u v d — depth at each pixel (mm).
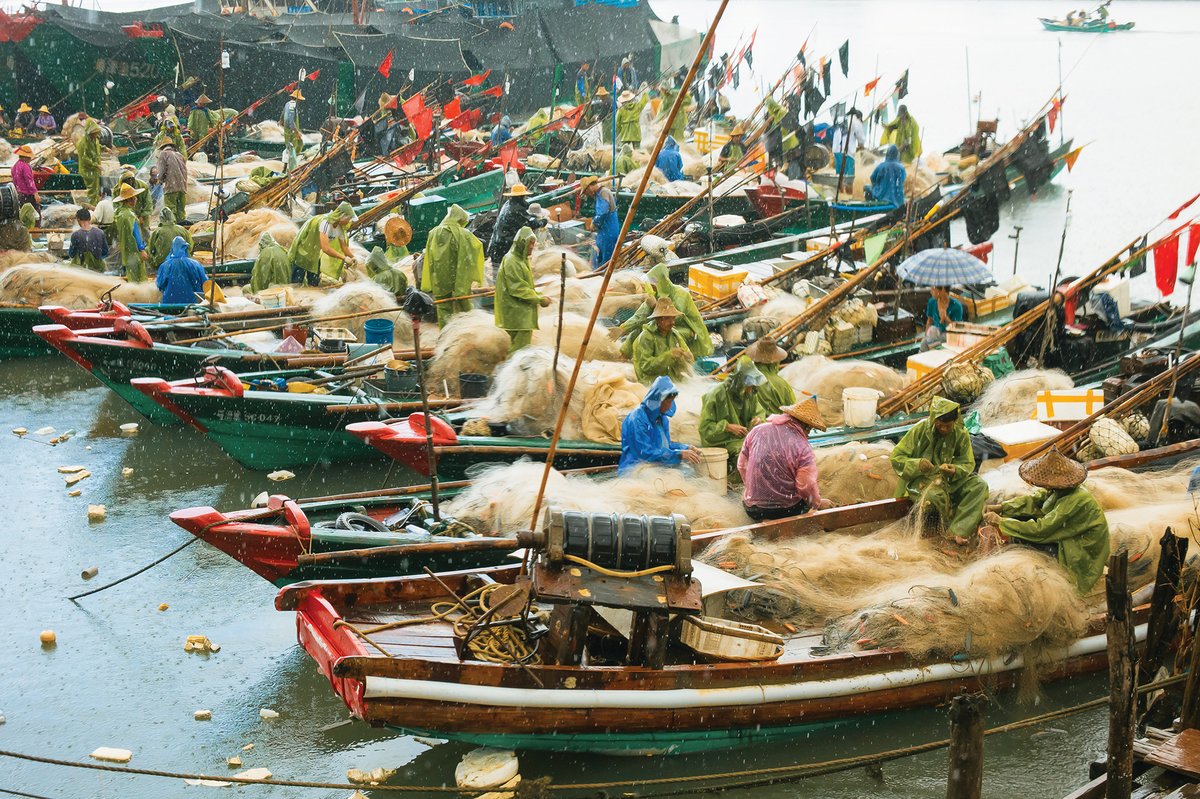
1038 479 8656
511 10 41000
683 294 13602
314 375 13258
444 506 10344
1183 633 7395
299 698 8586
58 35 33156
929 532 9469
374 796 7445
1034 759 7988
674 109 5852
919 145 25297
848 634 8281
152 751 7883
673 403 10773
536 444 11625
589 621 7746
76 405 15031
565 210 22844
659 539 7254
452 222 14961
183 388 12320
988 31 76500
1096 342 14555
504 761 7578
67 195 25844
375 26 36969
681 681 7457
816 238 19234
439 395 13266
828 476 10891
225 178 26781
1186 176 28297
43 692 8531
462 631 7395
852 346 14875
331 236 16609
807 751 8055
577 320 14602
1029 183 20594
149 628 9531
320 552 8867
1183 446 11227
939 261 14477
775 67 53531
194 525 8680
